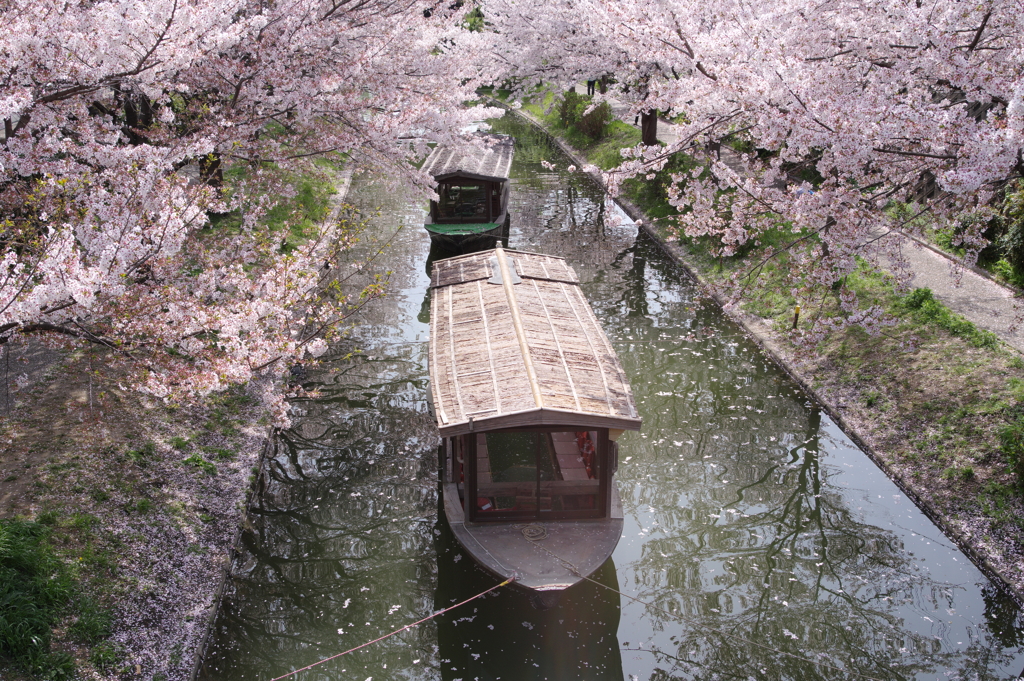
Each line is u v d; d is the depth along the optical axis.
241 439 14.50
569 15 30.27
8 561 9.66
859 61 11.90
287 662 10.35
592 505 12.01
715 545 12.61
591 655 10.62
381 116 16.73
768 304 20.05
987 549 11.52
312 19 15.48
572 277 17.45
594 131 41.22
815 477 14.12
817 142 11.38
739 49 12.68
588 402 11.67
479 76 21.62
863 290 18.41
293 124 16.69
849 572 11.86
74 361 14.71
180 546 11.48
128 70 11.49
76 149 10.58
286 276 12.59
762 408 16.42
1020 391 13.66
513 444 13.34
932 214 12.82
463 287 16.41
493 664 10.59
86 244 9.69
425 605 11.44
